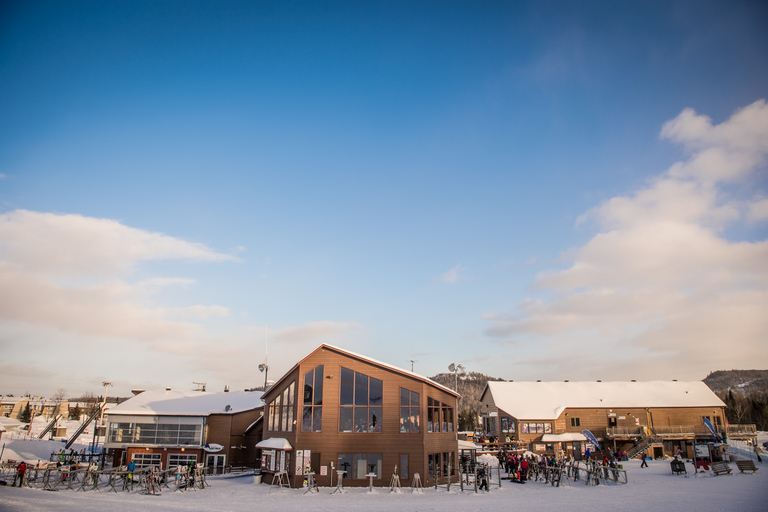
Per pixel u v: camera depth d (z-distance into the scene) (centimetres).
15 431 8881
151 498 3250
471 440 7531
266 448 4209
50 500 2786
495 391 8231
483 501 3147
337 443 4050
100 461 5453
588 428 7619
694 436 7106
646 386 8419
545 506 2856
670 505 2733
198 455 5353
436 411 4338
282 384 4484
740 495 3067
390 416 4112
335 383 4184
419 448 4053
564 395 8081
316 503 3069
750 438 7575
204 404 5797
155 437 5362
